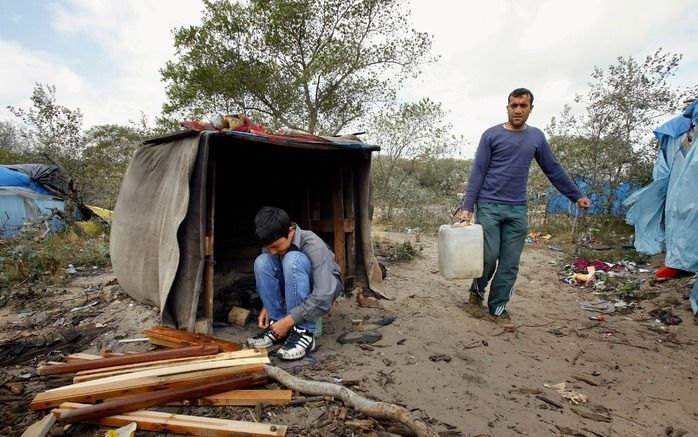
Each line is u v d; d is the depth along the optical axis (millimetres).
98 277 5117
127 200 3920
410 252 6012
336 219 4199
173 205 3092
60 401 2092
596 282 4918
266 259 2846
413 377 2609
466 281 4949
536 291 4707
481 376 2680
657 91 6922
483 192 3596
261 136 3158
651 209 5797
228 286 4312
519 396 2465
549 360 2979
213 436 1925
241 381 2312
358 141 4297
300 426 2041
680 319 3766
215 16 10984
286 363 2719
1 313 3812
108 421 1988
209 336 2955
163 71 11328
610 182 7578
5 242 6789
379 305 3939
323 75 11242
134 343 3018
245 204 4945
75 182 9234
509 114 3406
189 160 2961
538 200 8617
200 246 2994
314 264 2777
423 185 13656
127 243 3736
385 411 2020
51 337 3176
